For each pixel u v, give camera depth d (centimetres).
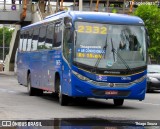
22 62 2602
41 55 2142
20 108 1666
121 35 1714
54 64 1903
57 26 1888
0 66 7212
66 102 1819
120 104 1872
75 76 1662
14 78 4516
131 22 1739
